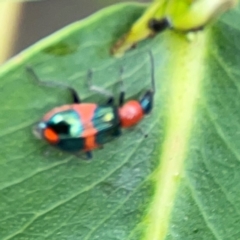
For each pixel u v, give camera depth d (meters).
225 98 0.05
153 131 0.05
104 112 0.05
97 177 0.05
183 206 0.05
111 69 0.05
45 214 0.05
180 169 0.05
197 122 0.05
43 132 0.05
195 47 0.05
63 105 0.05
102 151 0.05
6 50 0.07
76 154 0.05
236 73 0.05
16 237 0.05
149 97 0.05
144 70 0.05
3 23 0.07
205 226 0.05
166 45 0.05
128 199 0.05
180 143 0.05
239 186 0.05
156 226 0.05
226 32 0.05
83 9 0.08
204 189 0.05
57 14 0.08
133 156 0.05
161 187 0.05
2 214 0.05
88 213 0.05
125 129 0.05
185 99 0.05
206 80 0.05
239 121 0.05
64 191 0.05
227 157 0.05
